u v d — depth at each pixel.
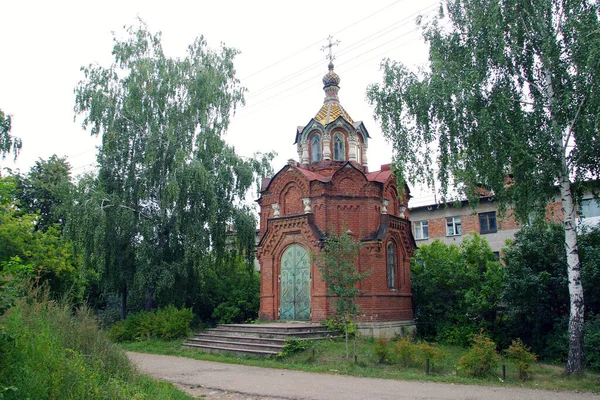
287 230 25.08
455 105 16.31
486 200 39.53
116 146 27.92
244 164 30.41
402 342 16.55
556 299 22.03
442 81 16.28
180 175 26.17
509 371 15.57
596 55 13.68
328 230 23.66
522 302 22.02
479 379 14.27
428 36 17.98
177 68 28.86
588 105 14.45
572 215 15.93
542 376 15.01
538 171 15.71
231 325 22.97
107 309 32.62
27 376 8.04
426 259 28.44
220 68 30.28
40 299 12.43
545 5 15.27
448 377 14.30
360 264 23.84
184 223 27.00
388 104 17.80
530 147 15.85
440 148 17.17
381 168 27.72
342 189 24.77
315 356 17.66
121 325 25.47
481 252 27.14
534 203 15.80
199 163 26.39
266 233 25.83
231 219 29.55
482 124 15.62
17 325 9.08
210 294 29.89
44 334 9.45
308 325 22.00
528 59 16.53
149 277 25.53
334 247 17.98
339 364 16.39
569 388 13.16
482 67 16.77
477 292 25.11
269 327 21.33
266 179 27.91
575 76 15.09
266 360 17.70
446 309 26.45
